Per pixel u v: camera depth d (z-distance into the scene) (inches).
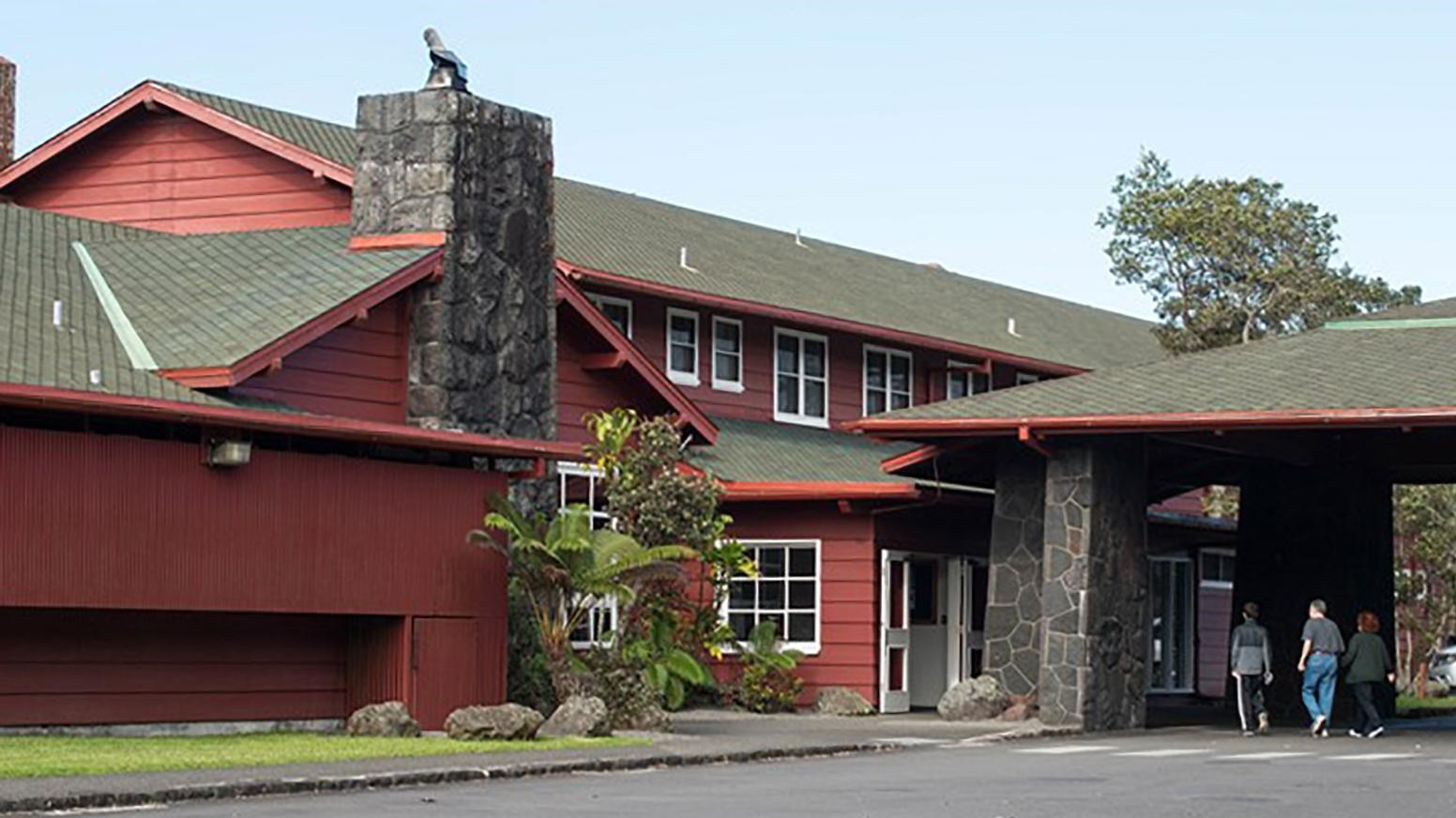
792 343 1486.2
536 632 993.5
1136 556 1131.9
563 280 1135.0
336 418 868.6
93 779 636.1
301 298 943.0
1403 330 1195.3
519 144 1048.2
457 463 979.9
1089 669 1083.9
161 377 866.1
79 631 813.9
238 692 875.4
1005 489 1170.6
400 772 687.1
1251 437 1197.1
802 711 1221.1
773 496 1225.4
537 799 634.2
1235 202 2143.2
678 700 1015.0
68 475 792.3
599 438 1063.6
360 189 1023.0
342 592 889.5
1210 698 1563.7
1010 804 628.1
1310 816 597.0
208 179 1236.5
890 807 616.1
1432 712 1411.2
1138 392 1106.7
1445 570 1893.5
